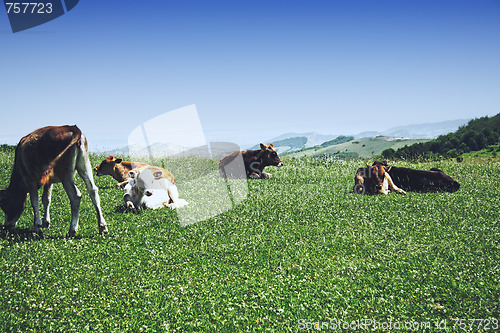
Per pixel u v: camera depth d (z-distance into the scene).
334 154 28.73
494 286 7.03
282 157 27.72
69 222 10.93
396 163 25.14
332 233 10.41
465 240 9.65
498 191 15.81
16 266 7.64
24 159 9.31
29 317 5.94
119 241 9.48
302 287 7.19
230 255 8.75
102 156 22.66
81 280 7.29
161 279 7.45
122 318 6.08
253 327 5.89
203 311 6.32
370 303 6.62
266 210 12.65
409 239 9.81
